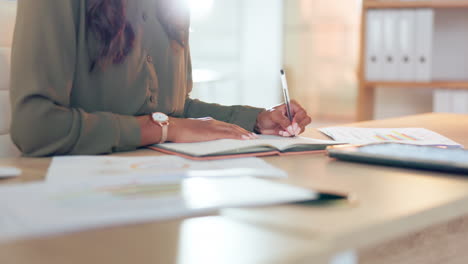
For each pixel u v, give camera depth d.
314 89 5.24
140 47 1.23
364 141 1.19
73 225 0.46
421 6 3.26
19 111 0.97
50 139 0.97
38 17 1.01
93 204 0.52
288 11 5.29
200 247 0.42
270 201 0.55
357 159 0.87
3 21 1.36
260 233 0.46
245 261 0.39
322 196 0.58
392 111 3.85
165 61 1.32
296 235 0.45
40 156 0.97
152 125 1.06
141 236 0.45
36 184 0.60
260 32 5.38
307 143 1.04
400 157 0.82
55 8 1.03
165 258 0.40
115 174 0.69
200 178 0.66
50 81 1.01
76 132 0.98
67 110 1.00
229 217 0.50
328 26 5.11
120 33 1.12
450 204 0.59
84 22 1.11
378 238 0.49
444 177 0.75
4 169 0.76
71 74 1.06
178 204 0.53
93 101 1.15
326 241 0.44
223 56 5.41
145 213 0.49
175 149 0.96
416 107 3.80
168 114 1.36
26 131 0.96
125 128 1.03
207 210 0.52
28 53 0.99
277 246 0.42
